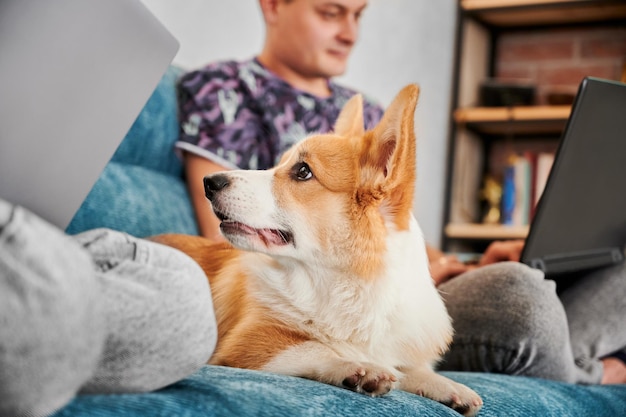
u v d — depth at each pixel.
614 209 1.62
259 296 1.26
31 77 0.71
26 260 0.52
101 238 0.68
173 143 1.98
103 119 0.80
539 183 3.53
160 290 0.68
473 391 1.11
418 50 3.69
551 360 1.44
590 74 3.76
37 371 0.54
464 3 3.76
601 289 1.70
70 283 0.55
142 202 1.74
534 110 3.56
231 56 2.90
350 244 1.26
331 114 2.32
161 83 2.00
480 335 1.44
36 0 0.71
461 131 3.76
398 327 1.26
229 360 1.17
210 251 1.47
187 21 2.67
